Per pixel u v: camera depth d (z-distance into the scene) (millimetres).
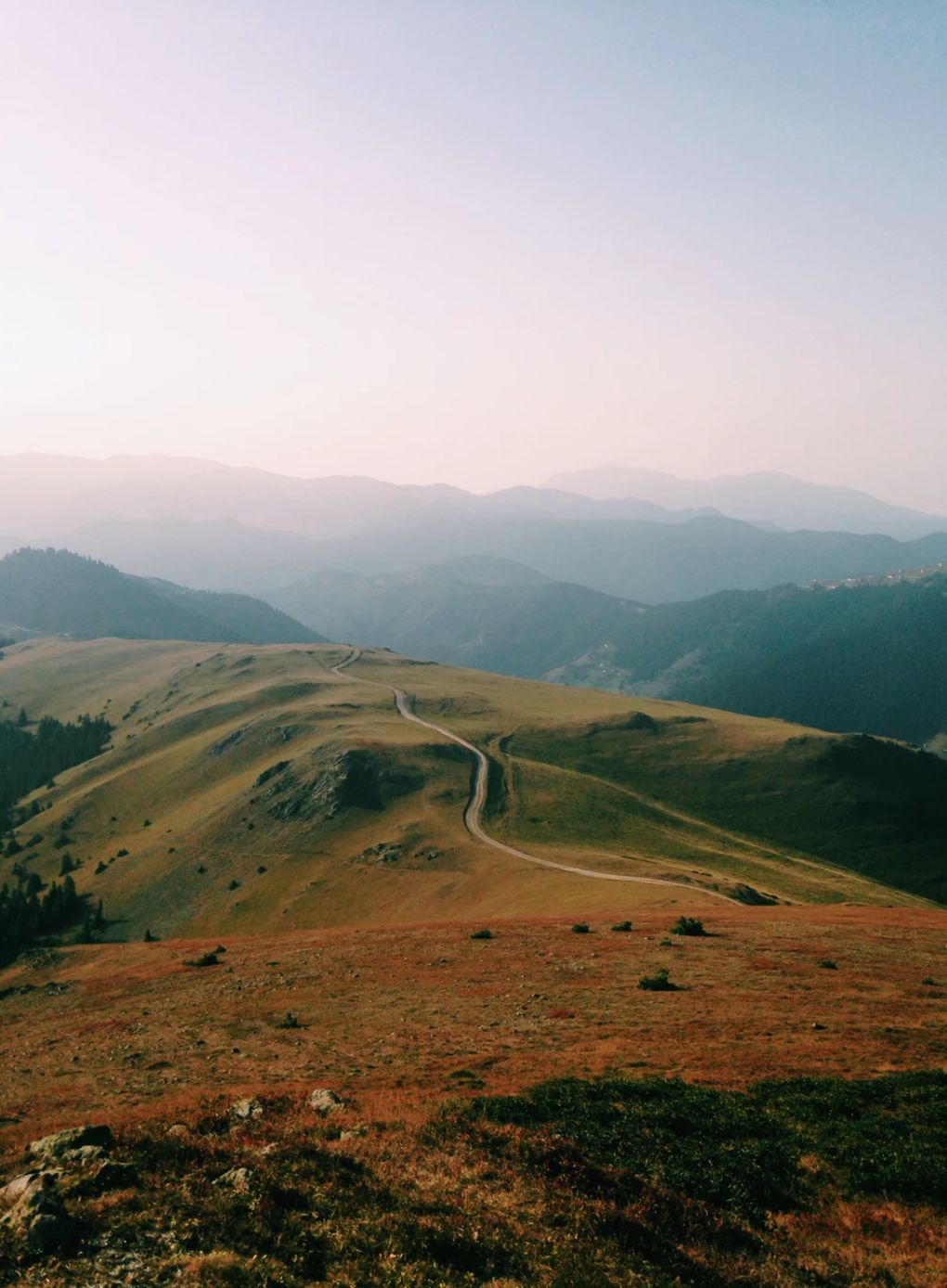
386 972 48781
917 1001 34875
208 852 154625
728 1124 20500
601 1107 21188
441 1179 16641
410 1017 37469
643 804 163000
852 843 165125
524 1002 38250
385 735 193375
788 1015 32938
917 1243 15680
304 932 74688
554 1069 27312
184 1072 32219
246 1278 12398
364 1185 16016
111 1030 42875
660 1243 15008
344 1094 25250
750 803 180375
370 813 149125
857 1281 14492
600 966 44938
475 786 160875
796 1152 19141
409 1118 20547
